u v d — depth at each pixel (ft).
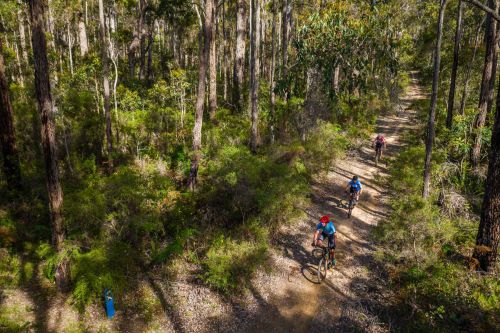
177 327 22.00
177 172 44.24
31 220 31.99
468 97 79.56
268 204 32.53
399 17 100.68
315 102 58.29
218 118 64.44
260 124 61.46
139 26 86.07
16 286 24.50
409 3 112.88
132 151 48.16
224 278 24.67
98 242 25.90
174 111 61.77
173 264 27.81
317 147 50.24
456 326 21.49
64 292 24.17
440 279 24.88
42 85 21.06
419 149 51.78
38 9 20.21
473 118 50.21
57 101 43.39
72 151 43.86
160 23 147.74
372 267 28.40
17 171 35.27
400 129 81.46
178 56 125.18
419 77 155.84
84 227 27.20
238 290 25.20
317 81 60.80
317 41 60.90
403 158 52.01
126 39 105.09
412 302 23.54
